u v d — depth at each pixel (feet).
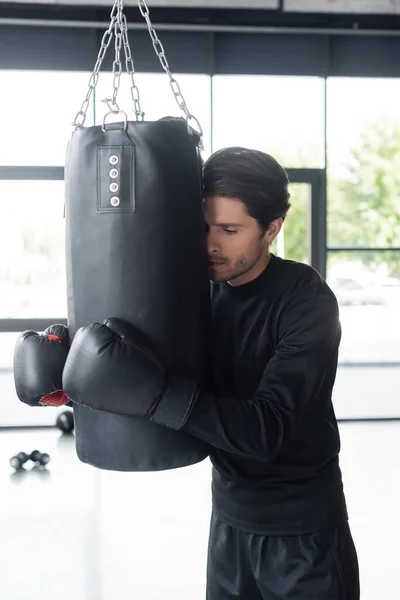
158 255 4.10
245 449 3.99
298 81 19.45
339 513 4.76
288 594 4.64
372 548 10.43
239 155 4.23
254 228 4.29
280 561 4.63
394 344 20.42
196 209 4.22
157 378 3.89
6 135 18.45
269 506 4.63
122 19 4.66
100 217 4.10
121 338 3.96
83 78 18.70
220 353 4.84
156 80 19.01
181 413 3.92
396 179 19.75
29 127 18.51
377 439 16.47
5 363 20.48
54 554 10.22
